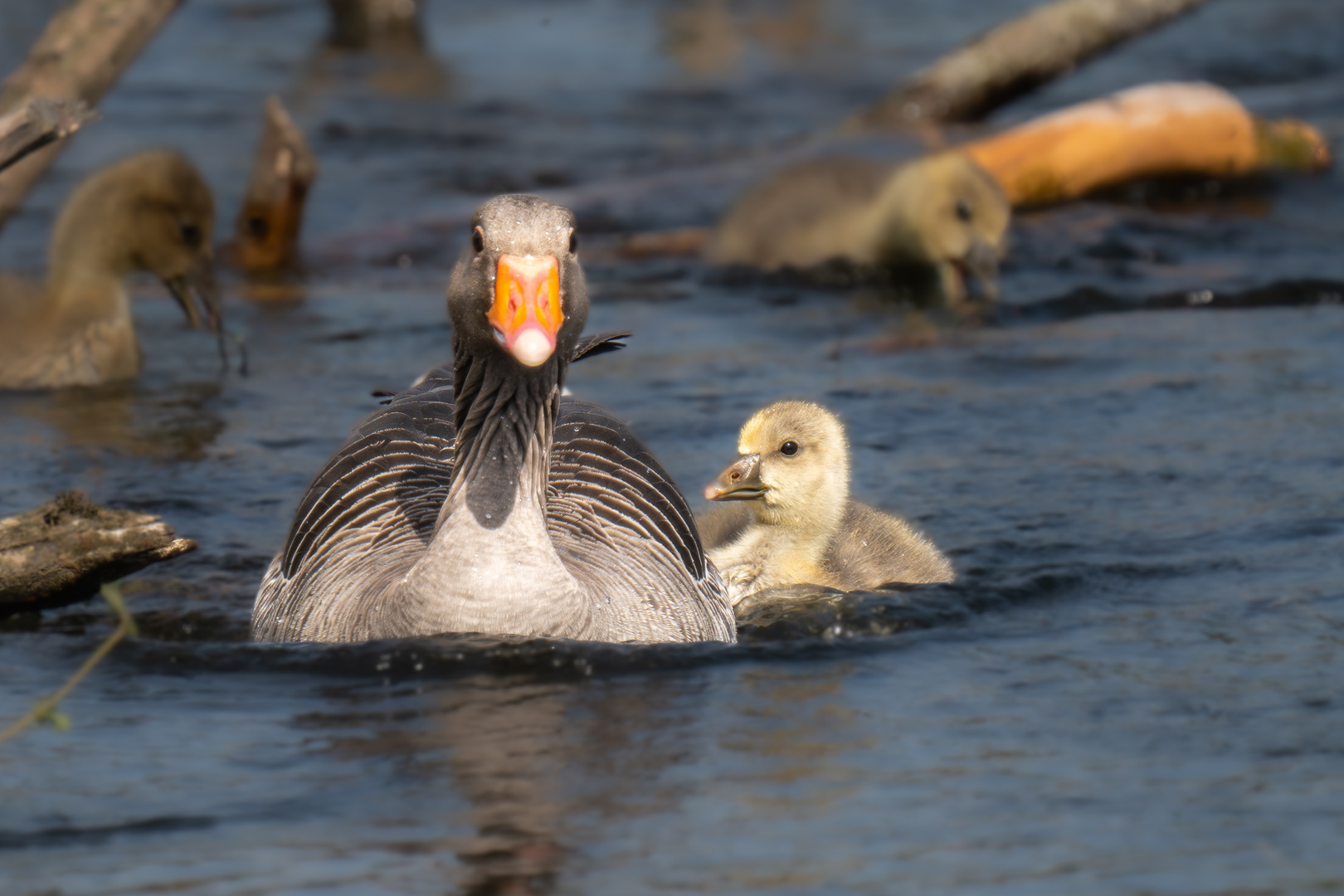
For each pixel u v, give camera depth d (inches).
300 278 797.2
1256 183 937.5
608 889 270.2
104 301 650.8
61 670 375.6
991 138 912.3
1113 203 906.1
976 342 696.4
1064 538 481.4
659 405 613.6
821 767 319.9
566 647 370.3
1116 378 637.3
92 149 975.6
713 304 757.3
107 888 269.4
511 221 360.8
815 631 411.8
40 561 393.7
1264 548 466.0
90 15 628.4
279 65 1203.9
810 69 1216.2
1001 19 1353.3
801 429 492.1
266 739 332.5
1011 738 334.6
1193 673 374.0
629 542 407.8
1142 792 307.1
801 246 814.5
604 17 1385.3
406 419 439.5
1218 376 633.6
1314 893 266.8
